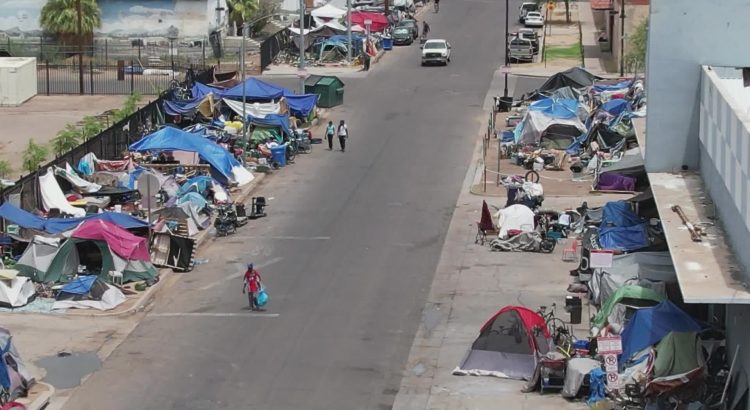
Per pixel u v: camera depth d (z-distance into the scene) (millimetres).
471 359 76438
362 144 144375
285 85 179500
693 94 89250
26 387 72000
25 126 153000
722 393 68875
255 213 113000
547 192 120938
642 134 112625
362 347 81000
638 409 69062
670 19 88500
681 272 66062
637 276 84562
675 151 89938
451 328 84375
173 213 104875
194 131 137750
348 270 97625
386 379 75625
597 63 194750
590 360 73000
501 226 104688
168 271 96250
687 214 77562
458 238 106312
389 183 126125
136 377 75812
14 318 85875
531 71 190250
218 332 83812
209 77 171375
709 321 78500
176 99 150000
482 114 160625
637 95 142375
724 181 73875
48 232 96625
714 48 88688
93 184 113625
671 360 71625
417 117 159000
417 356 79438
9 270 90000
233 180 123812
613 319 78938
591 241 96500
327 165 134375
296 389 74062
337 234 107750
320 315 87188
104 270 91938
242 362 78375
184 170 121438
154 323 85625
